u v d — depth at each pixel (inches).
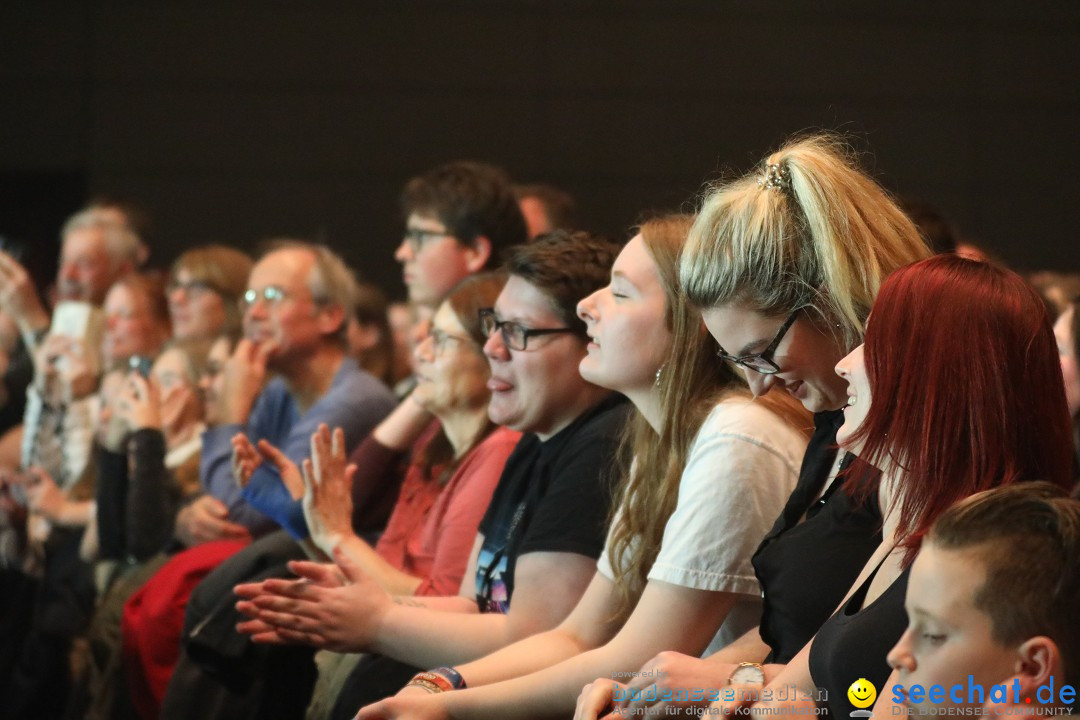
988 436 105.3
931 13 536.1
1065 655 88.5
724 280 128.0
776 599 125.9
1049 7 538.0
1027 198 536.4
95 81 528.1
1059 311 231.1
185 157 531.8
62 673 273.3
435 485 213.2
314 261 269.1
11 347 337.1
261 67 534.9
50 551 285.7
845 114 536.1
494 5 538.9
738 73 538.9
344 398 245.0
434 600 181.5
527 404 175.3
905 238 130.7
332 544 195.6
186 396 293.3
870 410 109.5
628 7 538.9
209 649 196.1
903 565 107.7
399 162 538.9
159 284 326.0
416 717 141.3
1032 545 89.7
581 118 540.1
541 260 175.2
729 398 145.8
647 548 150.9
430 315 266.2
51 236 524.4
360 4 536.4
